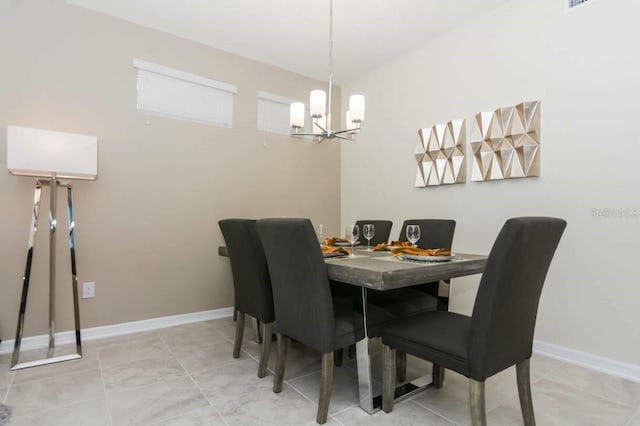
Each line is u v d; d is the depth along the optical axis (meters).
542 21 2.48
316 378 2.04
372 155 3.92
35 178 2.53
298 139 3.95
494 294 1.24
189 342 2.64
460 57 3.02
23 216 2.52
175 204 3.11
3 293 2.45
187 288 3.17
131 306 2.90
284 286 1.75
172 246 3.09
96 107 2.76
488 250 2.80
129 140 2.90
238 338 2.32
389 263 1.68
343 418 1.62
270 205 3.70
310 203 4.04
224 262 3.37
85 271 2.71
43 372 2.10
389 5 2.70
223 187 3.38
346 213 4.25
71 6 2.67
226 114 3.43
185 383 1.96
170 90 3.12
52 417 1.62
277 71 3.79
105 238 2.79
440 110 3.19
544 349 2.46
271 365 2.23
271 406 1.72
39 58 2.55
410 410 1.69
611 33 2.16
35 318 2.53
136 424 1.56
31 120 2.52
